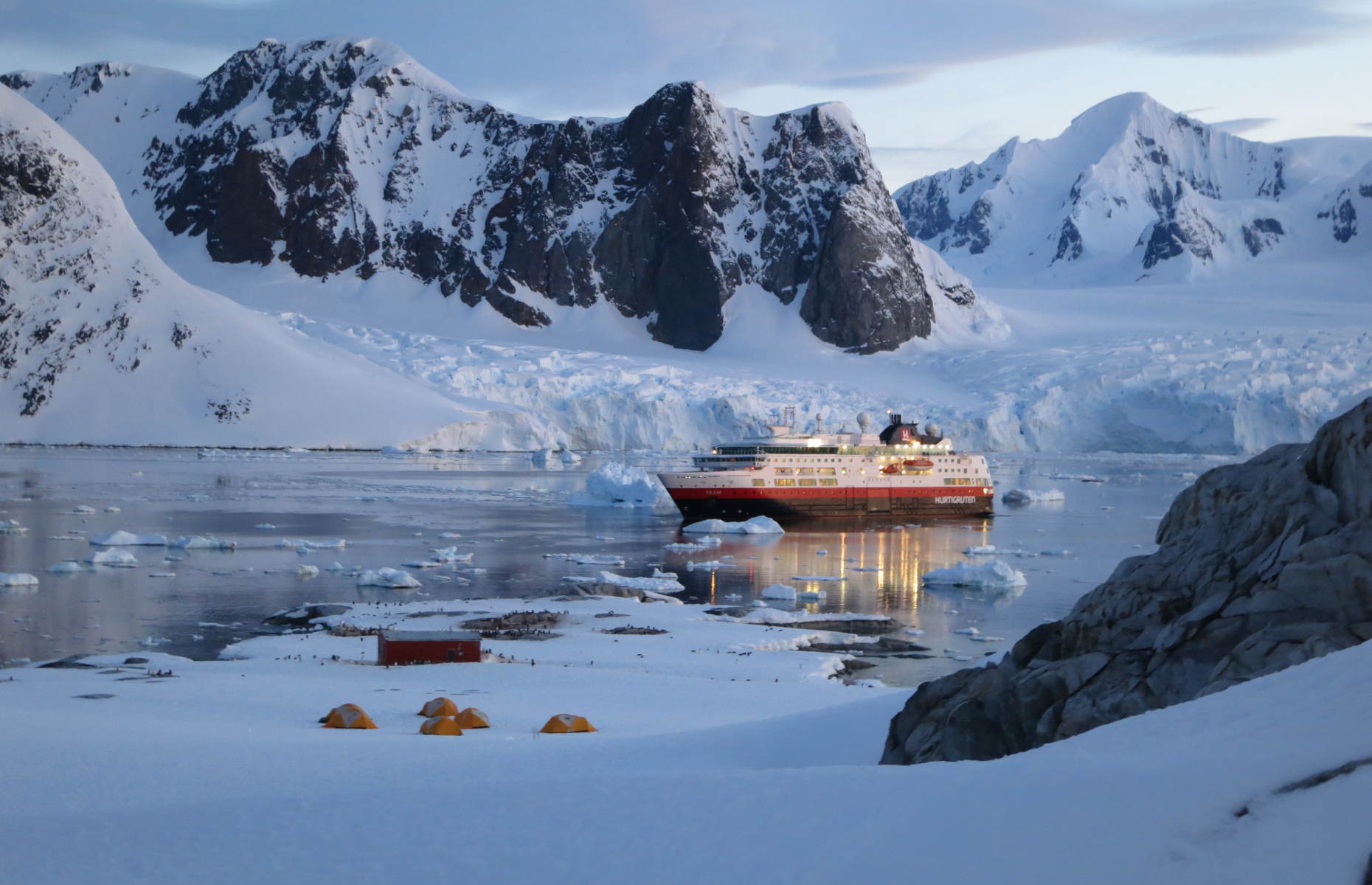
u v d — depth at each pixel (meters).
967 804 12.99
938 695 25.05
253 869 14.43
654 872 13.05
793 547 104.25
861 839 12.84
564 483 177.62
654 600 69.44
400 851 14.55
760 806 14.31
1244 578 21.47
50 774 23.20
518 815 15.30
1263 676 16.14
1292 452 23.92
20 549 88.00
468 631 49.03
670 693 38.97
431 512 130.38
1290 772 11.68
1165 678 20.66
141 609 63.38
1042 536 116.44
